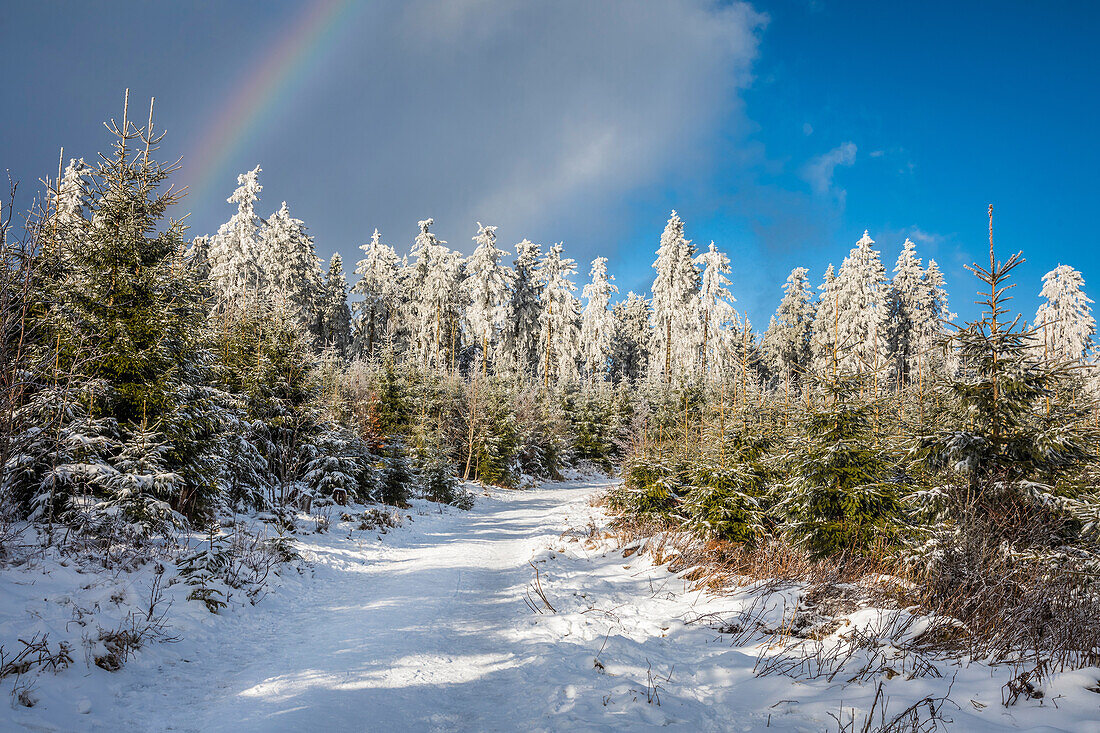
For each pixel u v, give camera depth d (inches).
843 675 209.5
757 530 437.4
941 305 1907.0
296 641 268.5
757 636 272.4
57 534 313.9
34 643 196.7
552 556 495.8
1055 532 311.0
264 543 411.5
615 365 2844.5
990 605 248.7
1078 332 1370.6
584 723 174.9
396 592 371.6
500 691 215.0
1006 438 335.0
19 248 310.5
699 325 1843.0
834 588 313.3
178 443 398.6
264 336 685.3
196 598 283.4
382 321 2107.5
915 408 501.4
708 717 187.5
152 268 398.9
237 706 191.6
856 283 1727.4
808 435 413.1
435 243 2050.9
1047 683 176.4
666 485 563.5
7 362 308.5
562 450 1600.6
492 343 2068.2
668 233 1948.8
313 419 687.7
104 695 187.6
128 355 375.9
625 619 313.7
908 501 359.9
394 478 787.4
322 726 177.5
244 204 1574.8
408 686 216.2
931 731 155.1
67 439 334.3
